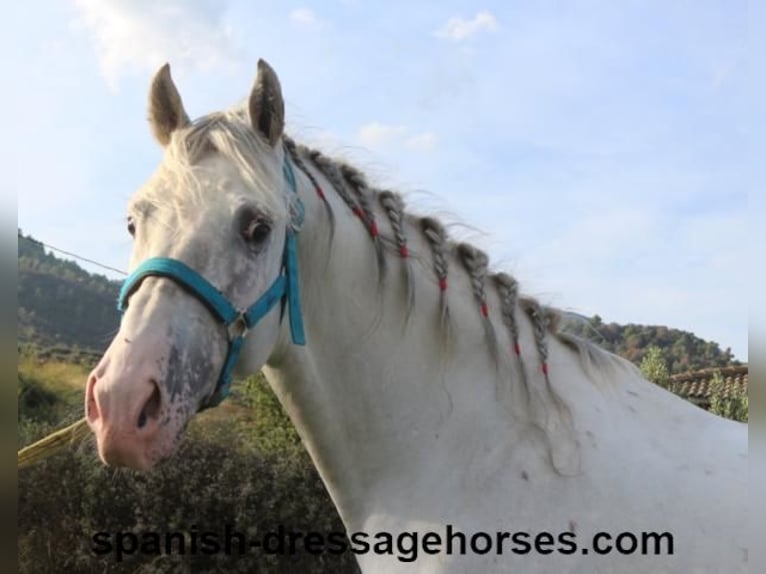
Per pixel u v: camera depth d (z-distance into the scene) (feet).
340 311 6.22
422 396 6.16
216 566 20.71
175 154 5.72
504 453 5.89
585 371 6.35
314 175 6.53
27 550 20.30
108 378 4.82
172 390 4.96
